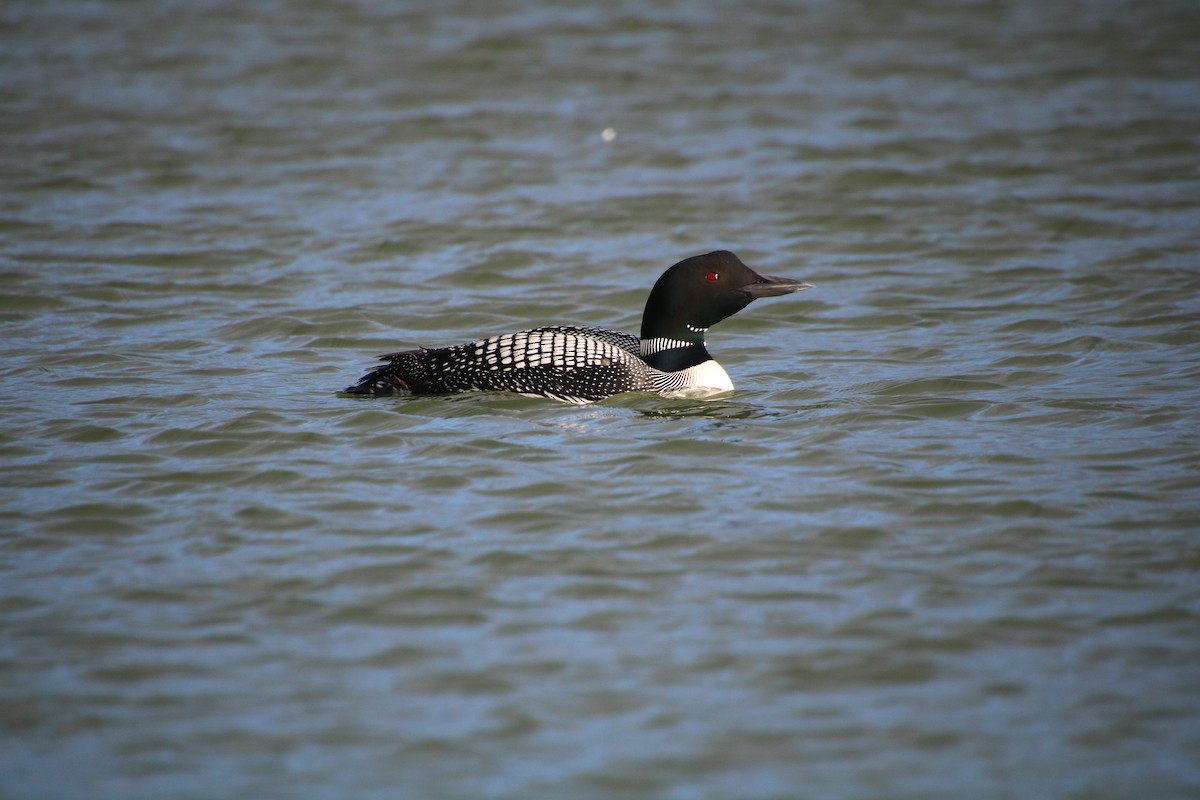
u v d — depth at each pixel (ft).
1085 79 94.79
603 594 30.25
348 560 31.86
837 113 88.12
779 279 42.63
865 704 26.18
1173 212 67.05
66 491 35.73
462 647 28.25
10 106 88.48
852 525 33.30
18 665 27.48
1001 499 34.53
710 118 87.56
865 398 43.06
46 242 63.72
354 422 40.50
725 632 28.66
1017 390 43.65
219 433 39.68
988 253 62.13
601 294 57.41
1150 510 33.73
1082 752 24.70
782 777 24.20
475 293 57.52
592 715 25.96
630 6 118.42
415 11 116.37
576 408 41.42
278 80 95.86
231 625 29.07
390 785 24.02
